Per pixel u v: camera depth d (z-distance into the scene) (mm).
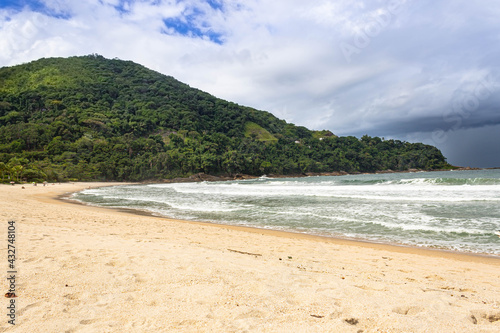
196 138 122062
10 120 100688
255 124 157125
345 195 22562
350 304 2992
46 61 160625
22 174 63031
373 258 6977
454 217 12391
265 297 3145
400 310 2904
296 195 24219
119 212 16844
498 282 5129
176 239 8023
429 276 5379
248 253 6551
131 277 3777
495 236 9344
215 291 3289
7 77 142625
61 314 2703
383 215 13547
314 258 6695
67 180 75375
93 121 104375
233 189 34594
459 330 2406
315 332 2332
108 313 2736
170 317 2631
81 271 3996
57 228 8016
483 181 27609
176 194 30250
